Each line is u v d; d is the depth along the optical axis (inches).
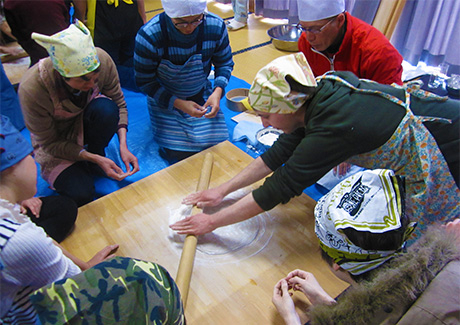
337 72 49.3
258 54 131.2
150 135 91.9
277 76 42.8
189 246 52.6
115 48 106.2
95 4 96.5
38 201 56.6
